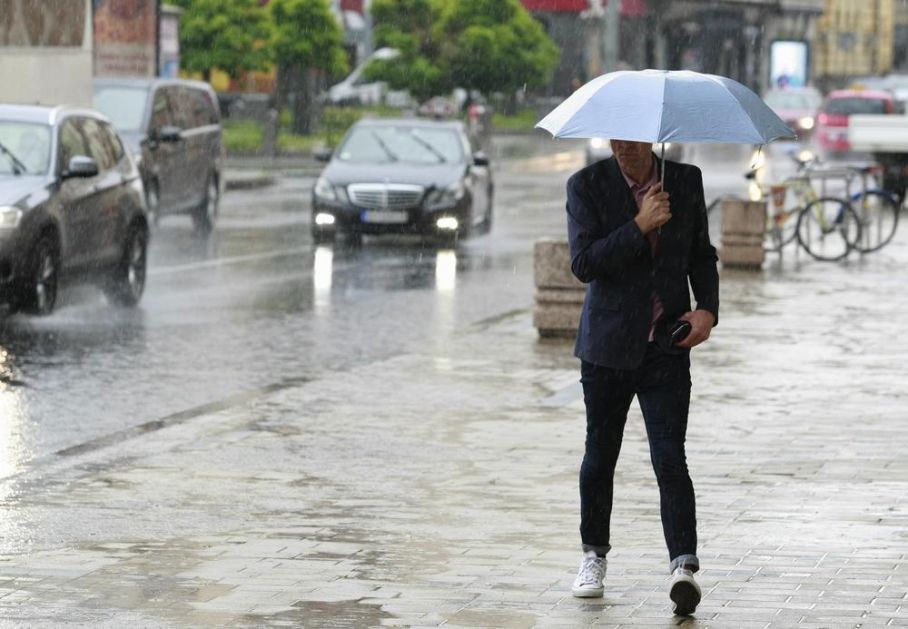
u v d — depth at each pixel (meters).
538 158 116.00
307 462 22.22
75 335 34.38
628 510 19.23
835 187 81.75
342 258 51.53
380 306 39.81
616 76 15.21
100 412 25.95
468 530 18.38
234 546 17.67
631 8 178.38
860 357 31.41
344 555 17.25
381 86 137.88
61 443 23.56
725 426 24.50
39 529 18.52
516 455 22.62
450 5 123.75
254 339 34.09
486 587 15.93
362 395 27.41
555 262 33.84
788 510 19.09
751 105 15.09
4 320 36.59
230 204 74.06
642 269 15.18
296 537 18.09
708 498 19.73
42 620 14.84
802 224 55.22
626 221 15.22
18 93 63.38
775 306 39.31
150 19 82.94
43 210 35.88
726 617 14.74
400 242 57.50
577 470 21.64
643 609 15.09
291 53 111.81
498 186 88.56
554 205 75.62
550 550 17.42
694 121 14.76
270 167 97.38
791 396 27.09
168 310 38.81
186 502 19.89
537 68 126.50
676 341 15.16
